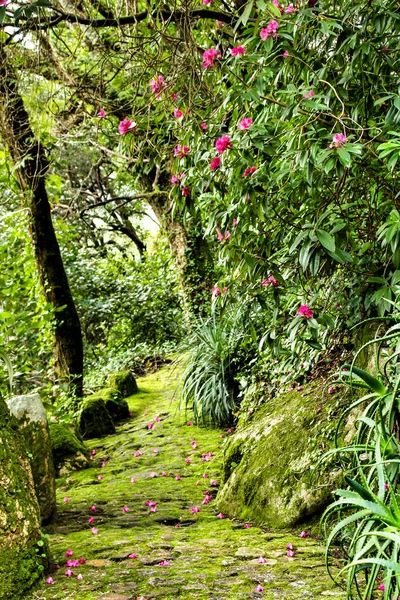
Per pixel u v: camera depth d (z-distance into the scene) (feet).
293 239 10.81
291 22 9.93
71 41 21.50
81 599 8.45
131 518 13.16
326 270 11.85
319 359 14.97
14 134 20.63
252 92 9.82
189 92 11.34
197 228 30.86
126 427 23.34
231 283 12.07
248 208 10.64
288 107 9.49
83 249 44.86
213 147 11.07
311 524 11.53
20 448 10.27
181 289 32.04
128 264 44.98
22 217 23.30
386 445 7.17
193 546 10.84
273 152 9.89
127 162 28.58
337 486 11.25
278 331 12.78
